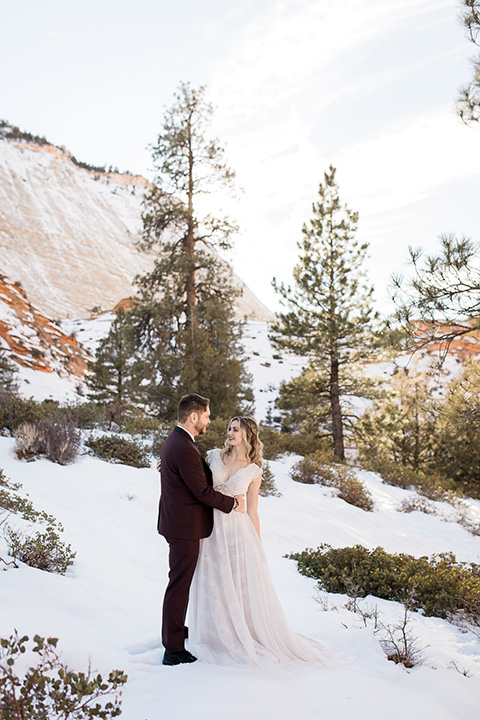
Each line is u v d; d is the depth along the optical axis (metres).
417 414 20.36
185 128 23.16
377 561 7.18
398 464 18.95
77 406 15.49
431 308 8.39
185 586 3.62
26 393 22.69
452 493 16.64
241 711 2.70
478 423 10.50
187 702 2.80
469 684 3.84
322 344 20.06
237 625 3.63
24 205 178.25
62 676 2.25
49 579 4.69
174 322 23.16
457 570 6.96
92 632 3.86
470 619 5.83
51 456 10.01
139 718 2.59
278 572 7.28
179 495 3.68
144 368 19.14
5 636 3.22
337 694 3.19
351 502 13.32
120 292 158.50
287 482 13.29
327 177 20.78
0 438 10.70
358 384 21.22
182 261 22.16
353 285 20.36
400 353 9.24
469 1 7.89
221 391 18.31
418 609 6.26
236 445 4.00
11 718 2.09
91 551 6.12
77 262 161.62
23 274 141.25
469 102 8.09
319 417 21.62
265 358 41.00
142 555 6.60
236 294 23.53
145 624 4.39
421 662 4.17
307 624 4.94
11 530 5.48
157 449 12.91
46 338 29.59
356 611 5.62
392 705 3.14
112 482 9.62
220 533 3.81
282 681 3.30
